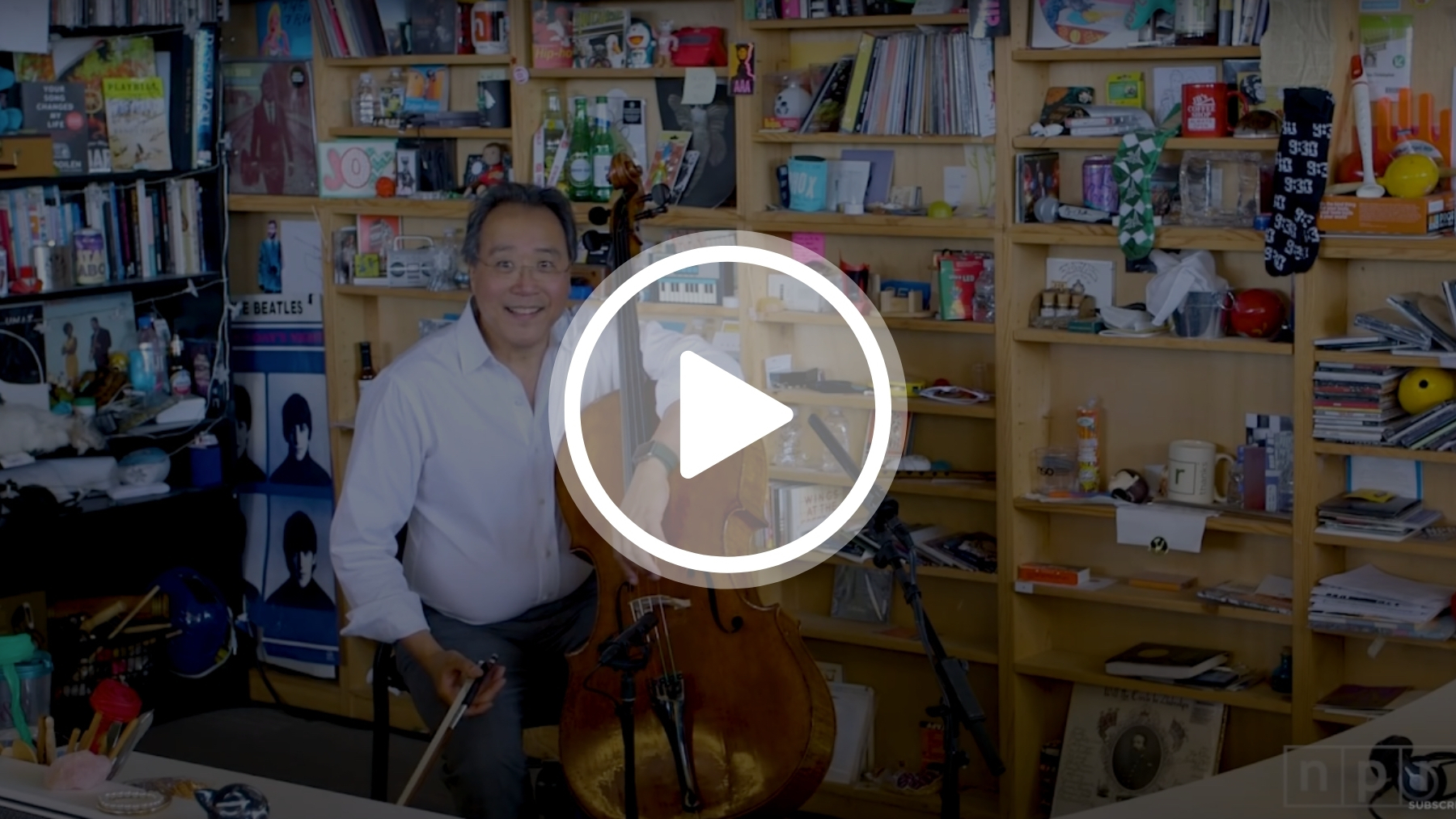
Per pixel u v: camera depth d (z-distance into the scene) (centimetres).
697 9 434
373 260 484
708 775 272
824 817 427
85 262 451
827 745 276
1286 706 365
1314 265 344
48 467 449
